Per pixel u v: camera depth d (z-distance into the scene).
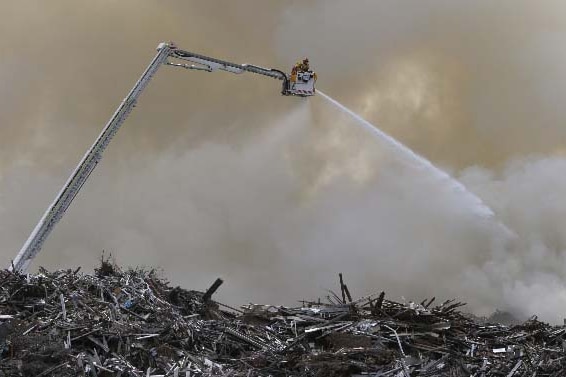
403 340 35.03
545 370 32.50
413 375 30.94
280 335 36.50
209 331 35.06
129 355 30.11
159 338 32.25
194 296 41.78
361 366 31.23
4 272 37.19
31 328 30.94
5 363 27.20
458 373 31.45
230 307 41.47
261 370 30.78
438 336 35.72
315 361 31.67
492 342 36.41
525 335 37.75
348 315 37.78
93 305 35.31
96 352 29.39
